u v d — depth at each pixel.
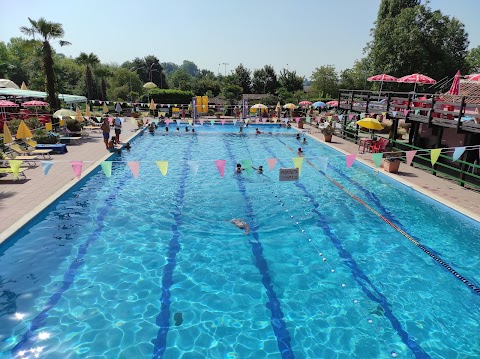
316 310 5.75
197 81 64.44
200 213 9.62
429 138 16.73
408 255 7.62
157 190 11.41
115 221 8.90
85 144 17.84
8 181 10.87
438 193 10.81
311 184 12.54
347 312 5.72
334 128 22.64
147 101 40.41
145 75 78.75
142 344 4.87
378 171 13.59
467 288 6.45
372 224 9.18
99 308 5.59
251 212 9.80
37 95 22.33
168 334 5.09
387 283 6.57
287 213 9.82
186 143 20.81
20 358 4.53
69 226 8.48
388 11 38.41
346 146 19.12
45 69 22.09
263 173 13.85
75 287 6.12
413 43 33.69
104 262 6.98
